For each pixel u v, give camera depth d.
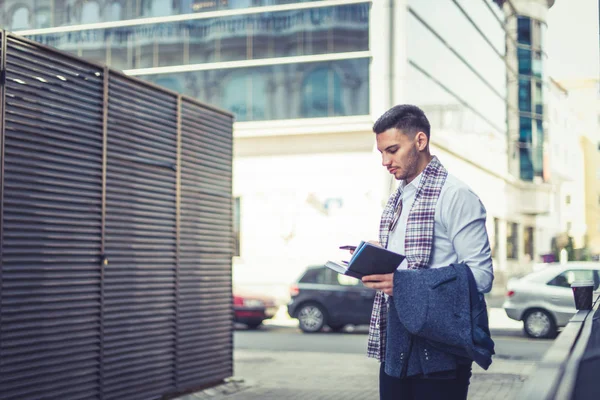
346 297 16.67
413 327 2.70
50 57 6.13
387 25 25.17
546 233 41.81
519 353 12.71
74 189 6.36
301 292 16.95
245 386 9.07
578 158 60.34
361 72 25.33
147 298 7.37
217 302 8.79
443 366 2.79
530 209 40.09
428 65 27.48
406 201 3.01
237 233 25.73
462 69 31.55
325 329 17.94
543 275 15.30
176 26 26.72
